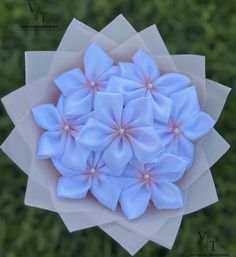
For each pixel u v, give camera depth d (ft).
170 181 1.06
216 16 1.31
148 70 1.05
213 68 1.28
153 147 0.99
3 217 1.26
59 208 1.06
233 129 1.29
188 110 1.05
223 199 1.28
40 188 1.07
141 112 1.00
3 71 1.25
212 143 1.10
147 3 1.29
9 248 1.25
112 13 1.29
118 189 1.05
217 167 1.28
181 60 1.08
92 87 1.04
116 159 1.00
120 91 1.01
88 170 1.04
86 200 1.08
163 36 1.29
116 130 1.01
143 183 1.06
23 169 1.07
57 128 1.05
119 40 1.07
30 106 1.06
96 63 1.04
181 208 1.09
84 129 0.99
